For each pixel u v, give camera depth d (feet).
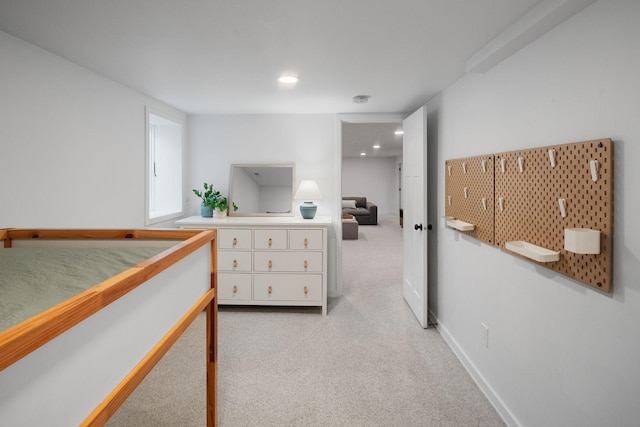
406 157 11.59
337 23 5.26
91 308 2.30
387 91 9.30
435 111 9.91
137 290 3.00
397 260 18.28
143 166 9.63
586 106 4.21
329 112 12.15
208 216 12.15
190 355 8.36
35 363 1.90
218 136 12.48
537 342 5.25
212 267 5.15
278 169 12.46
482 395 6.82
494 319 6.56
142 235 5.65
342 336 9.32
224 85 8.67
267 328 9.81
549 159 4.81
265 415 6.20
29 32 5.61
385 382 7.22
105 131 8.05
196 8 4.80
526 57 5.46
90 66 7.26
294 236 10.77
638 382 3.57
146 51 6.41
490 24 5.26
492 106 6.59
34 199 6.23
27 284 3.41
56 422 2.07
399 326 9.98
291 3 4.66
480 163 6.98
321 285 10.80
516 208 5.69
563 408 4.69
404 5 4.70
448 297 9.05
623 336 3.73
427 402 6.57
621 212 3.72
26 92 6.02
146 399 6.71
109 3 4.66
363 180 39.37
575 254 4.32
